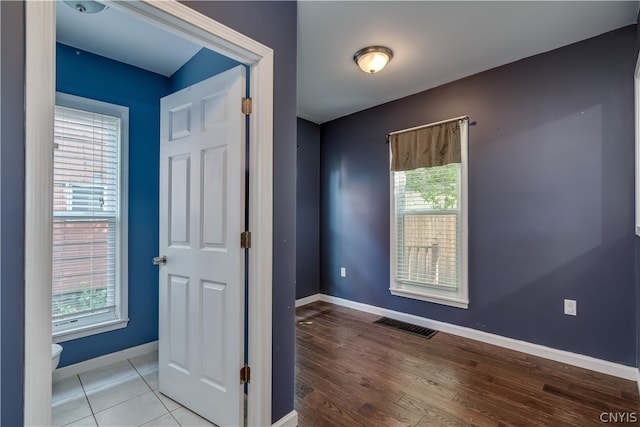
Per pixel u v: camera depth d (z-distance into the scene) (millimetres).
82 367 2262
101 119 2375
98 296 2363
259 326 1548
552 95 2445
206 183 1745
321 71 2791
